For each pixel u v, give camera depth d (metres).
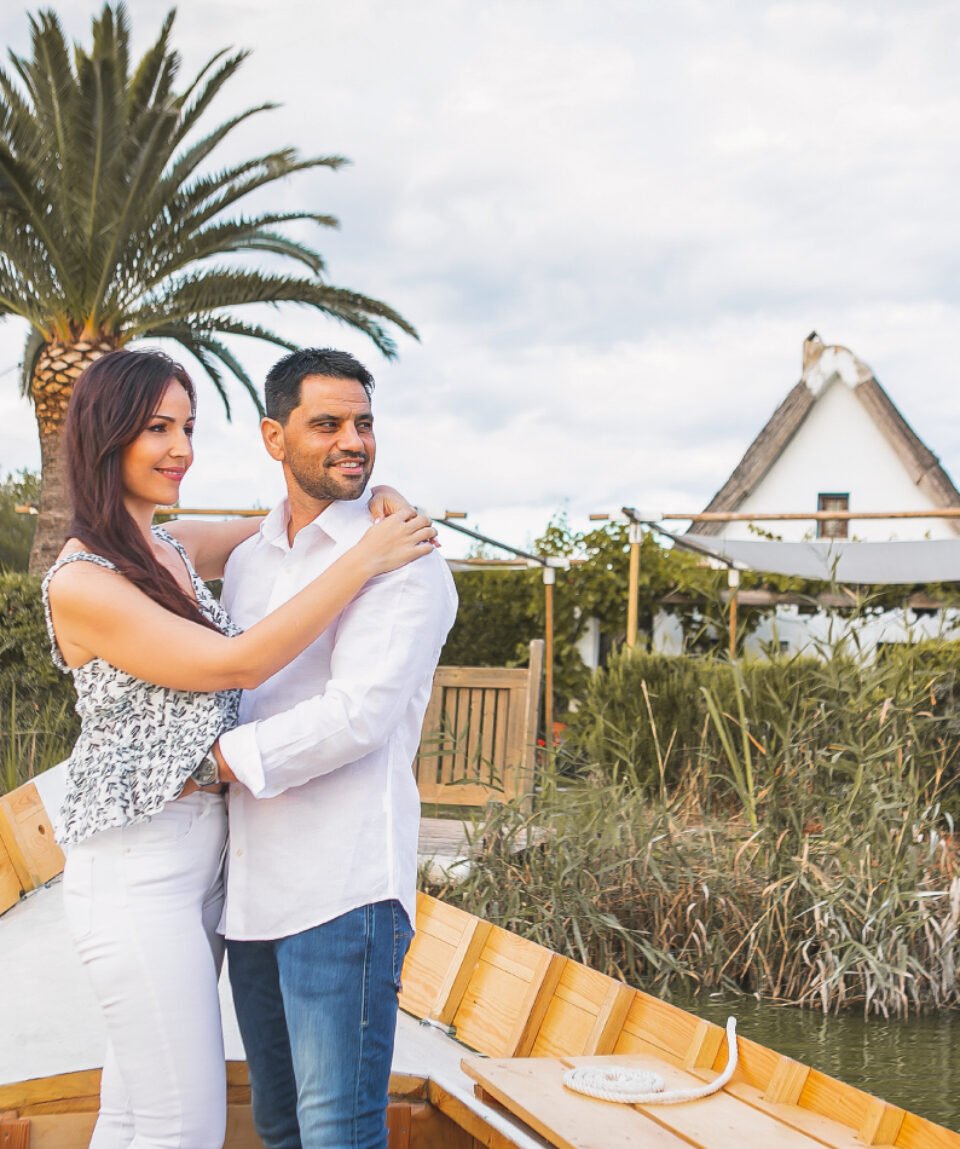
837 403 19.88
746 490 19.81
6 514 15.28
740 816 6.19
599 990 3.00
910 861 5.14
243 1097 2.70
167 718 2.04
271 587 2.30
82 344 11.64
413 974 3.88
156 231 11.43
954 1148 2.15
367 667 1.99
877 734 5.47
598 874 5.35
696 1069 2.67
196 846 2.05
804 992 4.94
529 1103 2.43
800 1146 2.20
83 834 1.97
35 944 4.12
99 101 10.27
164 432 2.11
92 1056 3.11
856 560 12.84
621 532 14.28
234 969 2.20
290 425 2.15
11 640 8.99
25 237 11.05
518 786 6.44
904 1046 4.43
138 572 2.04
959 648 7.87
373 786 2.07
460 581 14.85
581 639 14.72
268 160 11.61
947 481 19.08
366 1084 2.01
